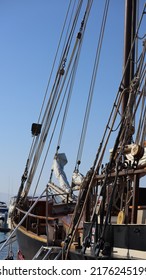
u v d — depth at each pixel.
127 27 17.59
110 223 9.66
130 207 10.57
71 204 16.48
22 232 15.62
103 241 9.52
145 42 10.52
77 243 11.24
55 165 18.70
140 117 10.48
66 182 17.98
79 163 18.00
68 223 12.38
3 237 43.66
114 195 10.04
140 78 10.31
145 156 10.31
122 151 9.88
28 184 18.98
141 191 11.88
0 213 72.31
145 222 9.77
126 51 17.22
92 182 10.65
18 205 18.50
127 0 17.78
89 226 10.41
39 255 11.73
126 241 9.06
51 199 16.94
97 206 10.63
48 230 13.10
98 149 10.77
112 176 10.52
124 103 14.86
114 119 10.41
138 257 8.65
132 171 9.70
